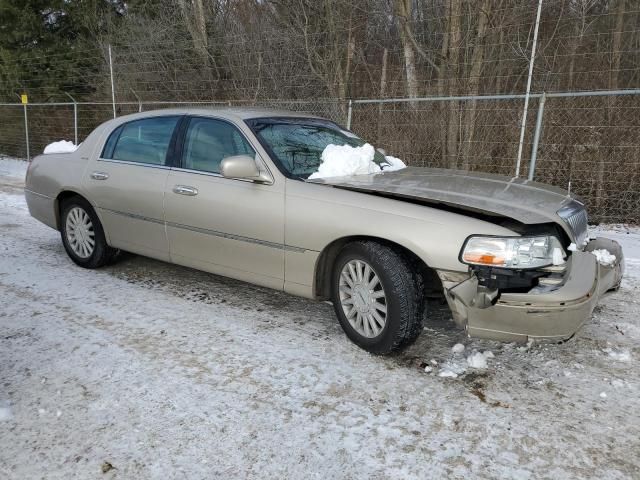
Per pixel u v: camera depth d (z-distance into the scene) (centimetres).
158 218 443
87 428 265
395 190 348
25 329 375
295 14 1361
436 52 1072
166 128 456
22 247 597
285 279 377
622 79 1052
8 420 270
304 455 249
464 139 871
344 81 1314
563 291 291
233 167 363
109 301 433
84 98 2034
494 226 304
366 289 342
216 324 391
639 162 773
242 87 1424
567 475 237
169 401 290
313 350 352
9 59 2092
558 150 819
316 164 404
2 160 1656
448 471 240
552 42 1034
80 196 509
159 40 1675
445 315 411
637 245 630
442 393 302
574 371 329
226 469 239
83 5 2130
